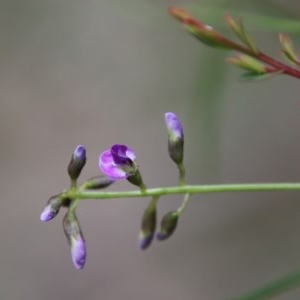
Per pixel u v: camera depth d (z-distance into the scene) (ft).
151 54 1.62
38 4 1.53
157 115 1.76
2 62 1.71
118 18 1.63
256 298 1.03
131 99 1.66
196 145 1.29
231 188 1.00
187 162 1.34
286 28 1.12
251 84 1.42
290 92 1.48
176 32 1.37
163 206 1.89
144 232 1.01
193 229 1.87
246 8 1.18
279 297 1.69
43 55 1.63
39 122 1.94
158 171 1.95
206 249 1.87
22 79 1.78
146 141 1.94
